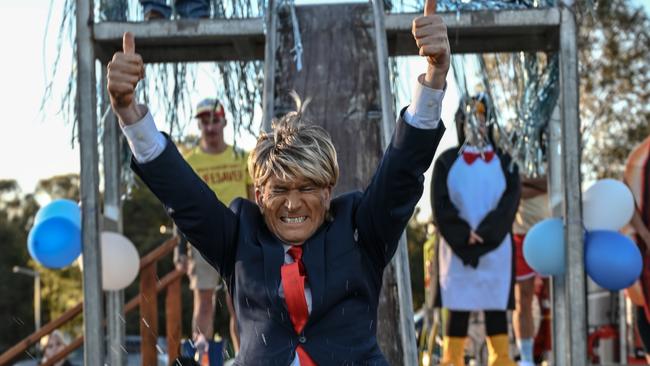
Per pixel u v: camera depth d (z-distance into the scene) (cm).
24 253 5731
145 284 723
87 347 512
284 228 291
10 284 5562
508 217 661
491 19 529
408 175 289
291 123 300
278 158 286
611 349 819
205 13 552
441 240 678
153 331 713
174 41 548
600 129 1956
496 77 607
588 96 1953
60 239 595
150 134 292
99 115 594
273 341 285
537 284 794
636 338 791
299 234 291
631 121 1961
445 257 673
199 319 727
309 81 521
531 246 550
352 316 287
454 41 569
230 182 744
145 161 293
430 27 283
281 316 285
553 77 576
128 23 533
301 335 285
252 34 532
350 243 292
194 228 295
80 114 526
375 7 515
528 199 723
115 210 616
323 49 527
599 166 1967
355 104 518
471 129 609
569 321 523
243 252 294
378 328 491
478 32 548
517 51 574
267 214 293
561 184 587
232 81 595
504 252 663
